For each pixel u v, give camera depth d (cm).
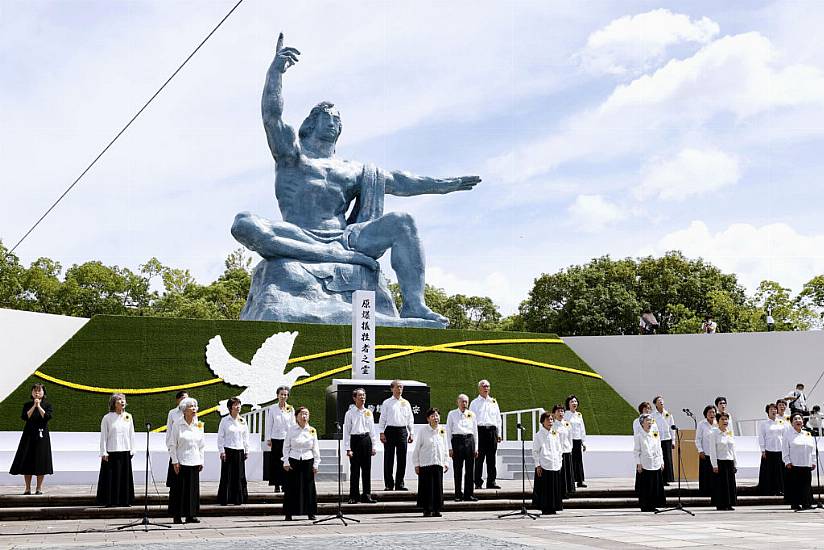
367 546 1048
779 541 1091
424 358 2908
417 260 3250
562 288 4984
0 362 2588
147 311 4966
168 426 1563
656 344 3167
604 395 2997
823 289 4744
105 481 1519
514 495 1706
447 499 1664
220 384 2650
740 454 2381
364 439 1605
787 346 3006
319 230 3225
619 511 1622
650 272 4972
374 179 3378
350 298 3144
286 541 1107
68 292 4803
